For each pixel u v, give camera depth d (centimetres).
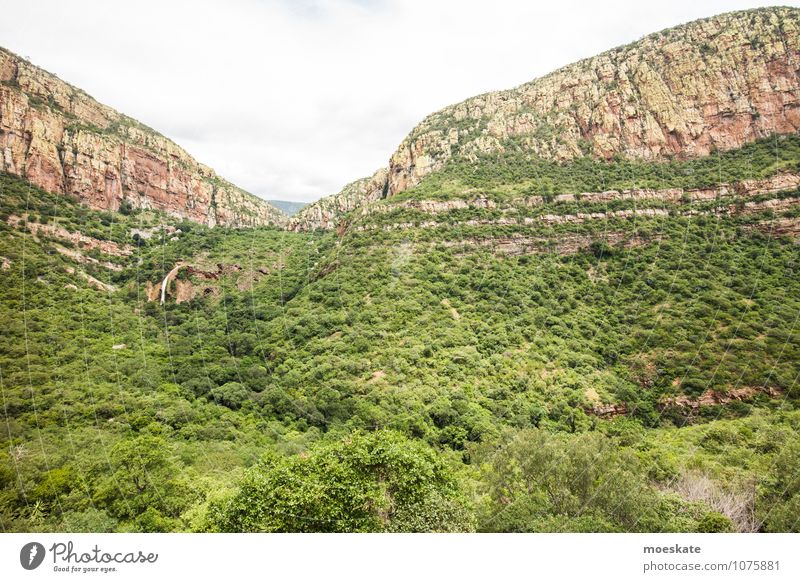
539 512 2061
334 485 1727
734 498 2170
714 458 2616
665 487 2317
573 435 2931
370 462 1781
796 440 2503
